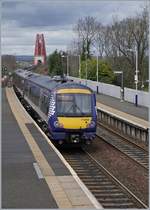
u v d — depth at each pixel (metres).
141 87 67.00
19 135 24.70
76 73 96.00
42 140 23.17
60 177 15.54
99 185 17.67
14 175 15.81
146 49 71.44
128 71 74.50
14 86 69.75
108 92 62.44
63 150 25.61
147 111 41.69
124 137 29.89
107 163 22.38
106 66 77.81
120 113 39.81
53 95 24.61
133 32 71.88
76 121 24.19
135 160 22.67
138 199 15.38
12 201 12.75
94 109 24.66
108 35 83.62
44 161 18.17
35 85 36.47
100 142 28.53
